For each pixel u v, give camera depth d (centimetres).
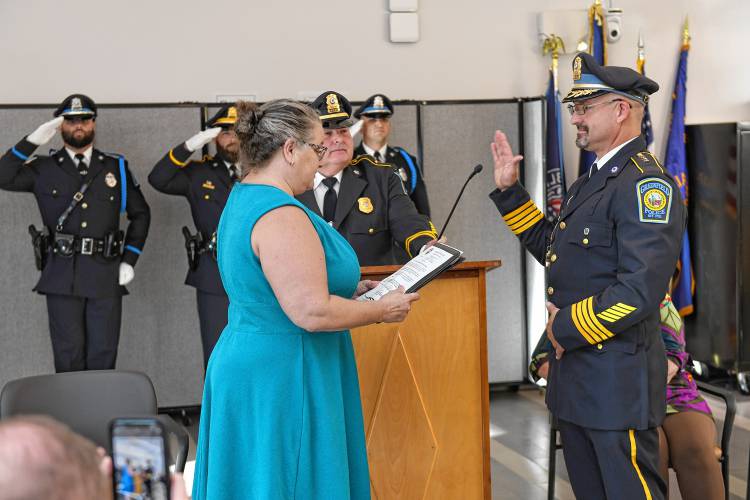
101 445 251
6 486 65
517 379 538
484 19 557
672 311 296
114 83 514
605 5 571
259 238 198
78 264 440
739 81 590
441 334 263
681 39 582
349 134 349
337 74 541
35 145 430
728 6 586
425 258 226
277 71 534
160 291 496
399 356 261
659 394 241
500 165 284
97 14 510
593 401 238
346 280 212
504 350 536
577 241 241
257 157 208
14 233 478
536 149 523
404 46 548
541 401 516
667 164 561
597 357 238
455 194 530
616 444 236
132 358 495
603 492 252
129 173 461
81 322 445
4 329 479
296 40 535
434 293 262
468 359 265
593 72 241
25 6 502
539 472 386
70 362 445
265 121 206
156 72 519
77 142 443
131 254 457
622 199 232
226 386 205
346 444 219
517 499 353
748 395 521
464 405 265
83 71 511
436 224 530
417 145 526
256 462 204
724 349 541
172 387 500
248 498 206
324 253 207
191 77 523
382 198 350
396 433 262
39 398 248
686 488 283
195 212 462
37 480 65
